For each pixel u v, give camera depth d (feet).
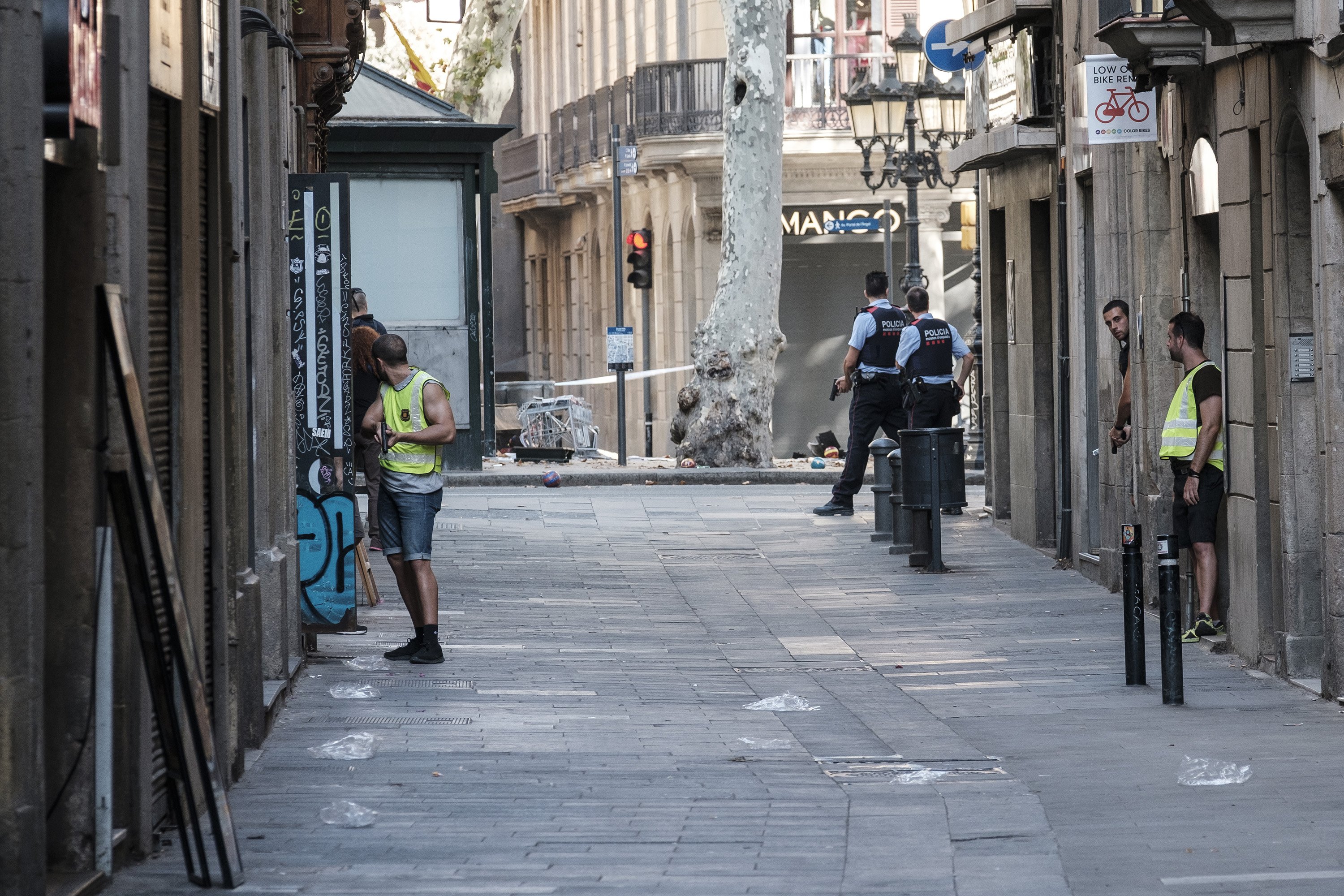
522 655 114.11
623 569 158.30
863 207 335.88
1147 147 130.31
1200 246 120.37
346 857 63.31
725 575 155.33
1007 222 179.01
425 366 237.25
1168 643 96.43
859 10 333.21
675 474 238.48
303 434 110.83
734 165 254.47
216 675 73.82
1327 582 95.96
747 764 82.07
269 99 104.47
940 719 94.12
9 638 52.49
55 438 58.85
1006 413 188.96
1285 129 99.55
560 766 81.25
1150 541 131.64
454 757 82.99
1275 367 103.40
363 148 232.73
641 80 344.08
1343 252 94.68
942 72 240.53
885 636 123.34
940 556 154.30
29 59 52.24
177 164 68.28
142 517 58.80
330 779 77.87
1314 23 93.50
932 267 339.77
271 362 101.24
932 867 61.46
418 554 109.91
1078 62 149.48
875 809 71.41
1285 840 65.21
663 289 371.97
